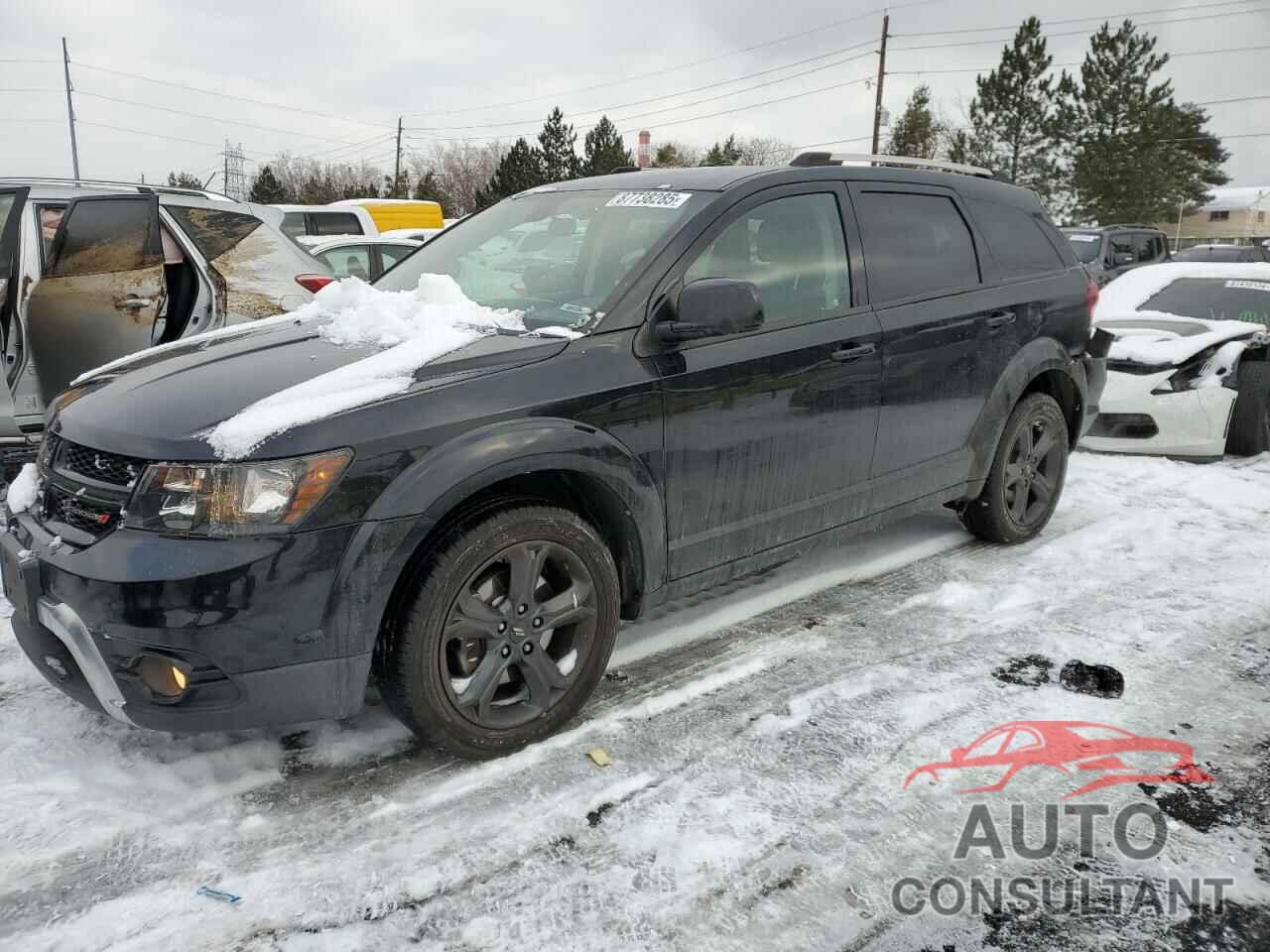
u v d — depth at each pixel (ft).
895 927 6.98
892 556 14.64
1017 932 6.94
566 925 6.98
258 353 9.61
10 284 15.16
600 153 178.19
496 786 8.69
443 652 8.57
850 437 11.87
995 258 14.15
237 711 7.84
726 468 10.55
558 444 8.91
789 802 8.48
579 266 10.78
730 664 11.10
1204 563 14.48
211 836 7.95
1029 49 141.79
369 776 8.81
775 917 7.08
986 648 11.58
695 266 10.38
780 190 11.48
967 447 13.76
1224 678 10.81
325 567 7.86
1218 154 174.19
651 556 10.02
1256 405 21.13
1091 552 14.92
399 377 8.60
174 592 7.50
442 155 297.74
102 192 16.12
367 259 33.60
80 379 10.36
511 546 8.79
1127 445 21.35
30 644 8.69
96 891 7.29
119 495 8.02
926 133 169.58
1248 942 6.86
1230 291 24.50
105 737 9.36
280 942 6.79
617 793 8.60
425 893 7.30
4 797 8.36
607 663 9.85
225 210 17.61
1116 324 23.81
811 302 11.48
